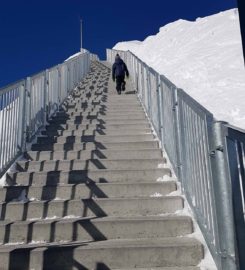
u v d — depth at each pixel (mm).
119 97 10609
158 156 5617
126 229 3725
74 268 3273
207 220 3158
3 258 3279
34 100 6750
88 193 4500
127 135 6430
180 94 4250
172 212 4121
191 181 3793
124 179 4887
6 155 5012
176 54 20344
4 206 4129
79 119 7863
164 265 3281
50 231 3723
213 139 2818
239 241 2475
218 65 13312
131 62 15312
